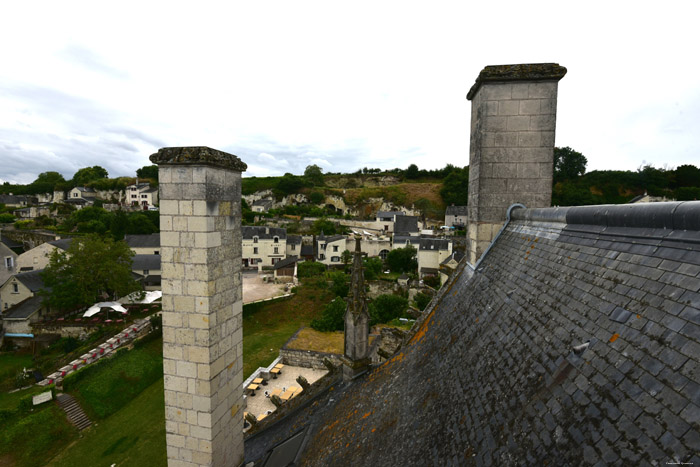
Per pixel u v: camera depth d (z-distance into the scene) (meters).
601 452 2.95
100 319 41.47
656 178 91.94
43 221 90.00
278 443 9.17
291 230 94.06
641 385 3.07
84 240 42.25
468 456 4.27
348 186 149.00
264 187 134.50
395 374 8.33
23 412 25.38
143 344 34.91
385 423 6.70
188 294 7.06
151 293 45.09
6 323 39.12
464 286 9.52
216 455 7.46
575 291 4.92
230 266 7.80
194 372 7.20
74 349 36.44
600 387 3.41
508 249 8.52
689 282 3.35
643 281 3.94
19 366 34.56
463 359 6.24
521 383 4.43
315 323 39.94
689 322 3.07
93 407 26.86
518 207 9.69
